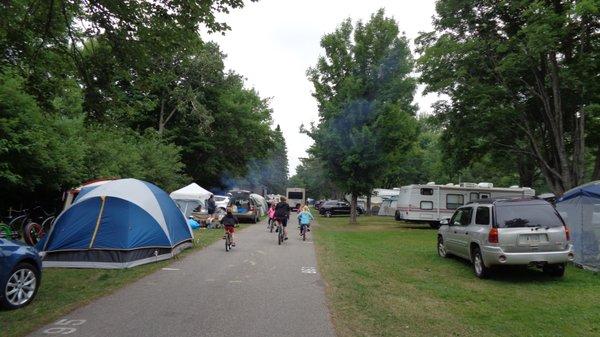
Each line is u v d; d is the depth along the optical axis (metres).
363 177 30.31
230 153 46.78
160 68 10.35
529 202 10.11
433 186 27.56
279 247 15.23
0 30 8.73
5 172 14.13
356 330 5.94
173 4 8.69
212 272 10.16
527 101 22.61
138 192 11.84
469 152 25.48
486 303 7.84
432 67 21.97
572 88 19.22
